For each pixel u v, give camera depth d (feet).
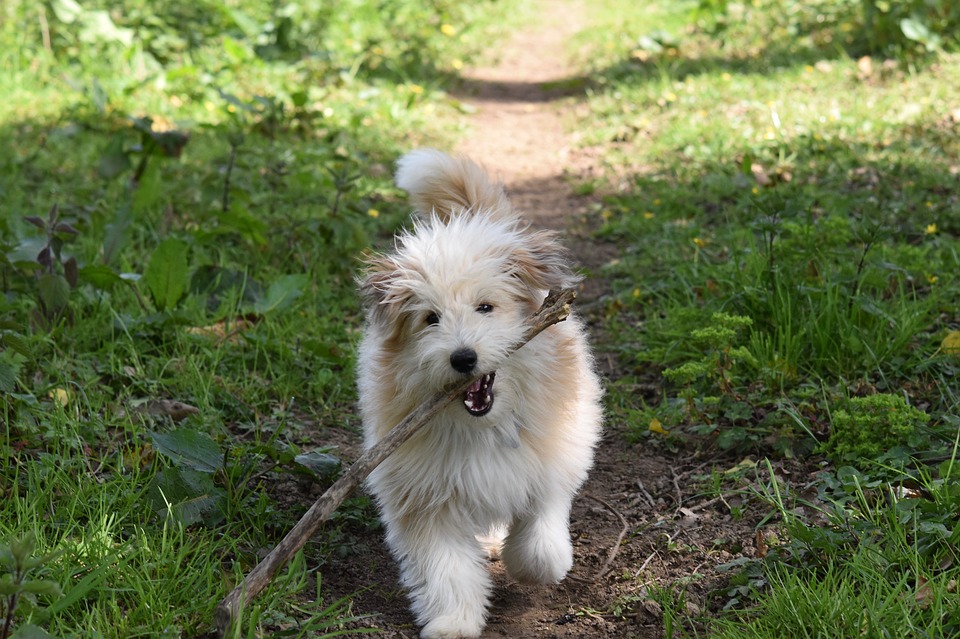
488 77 17.62
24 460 5.57
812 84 12.61
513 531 5.27
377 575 5.33
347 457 6.04
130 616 4.71
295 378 6.57
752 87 13.14
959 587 4.61
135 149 9.14
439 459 5.01
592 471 6.02
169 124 12.16
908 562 4.83
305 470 5.61
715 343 6.21
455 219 5.26
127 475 5.54
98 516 5.19
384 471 5.06
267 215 8.72
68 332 6.55
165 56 14.65
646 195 9.79
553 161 12.01
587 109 14.40
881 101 11.23
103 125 12.01
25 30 15.16
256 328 6.95
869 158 9.53
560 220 9.61
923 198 8.23
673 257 7.90
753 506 5.51
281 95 13.66
